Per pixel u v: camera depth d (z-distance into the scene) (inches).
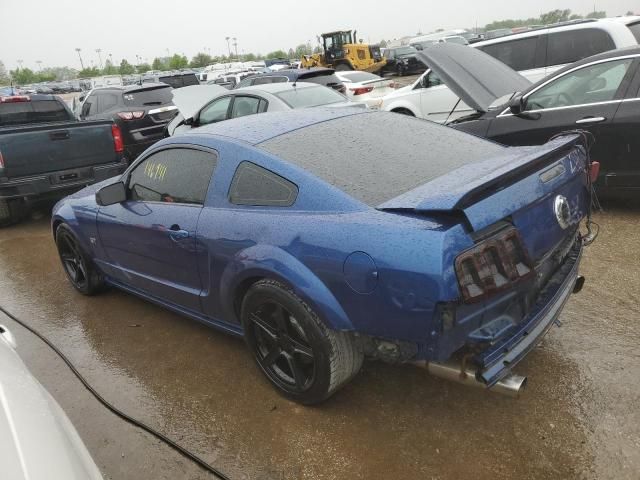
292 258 99.1
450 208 80.9
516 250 87.9
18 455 57.4
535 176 95.3
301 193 103.3
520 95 214.4
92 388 127.7
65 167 265.1
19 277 210.2
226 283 115.8
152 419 114.7
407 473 92.7
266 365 116.9
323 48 1314.0
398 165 109.7
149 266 144.1
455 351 87.2
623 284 151.7
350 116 134.6
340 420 107.7
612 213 209.8
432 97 354.3
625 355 118.6
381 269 85.8
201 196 123.7
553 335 129.1
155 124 406.6
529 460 92.7
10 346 87.0
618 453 92.2
